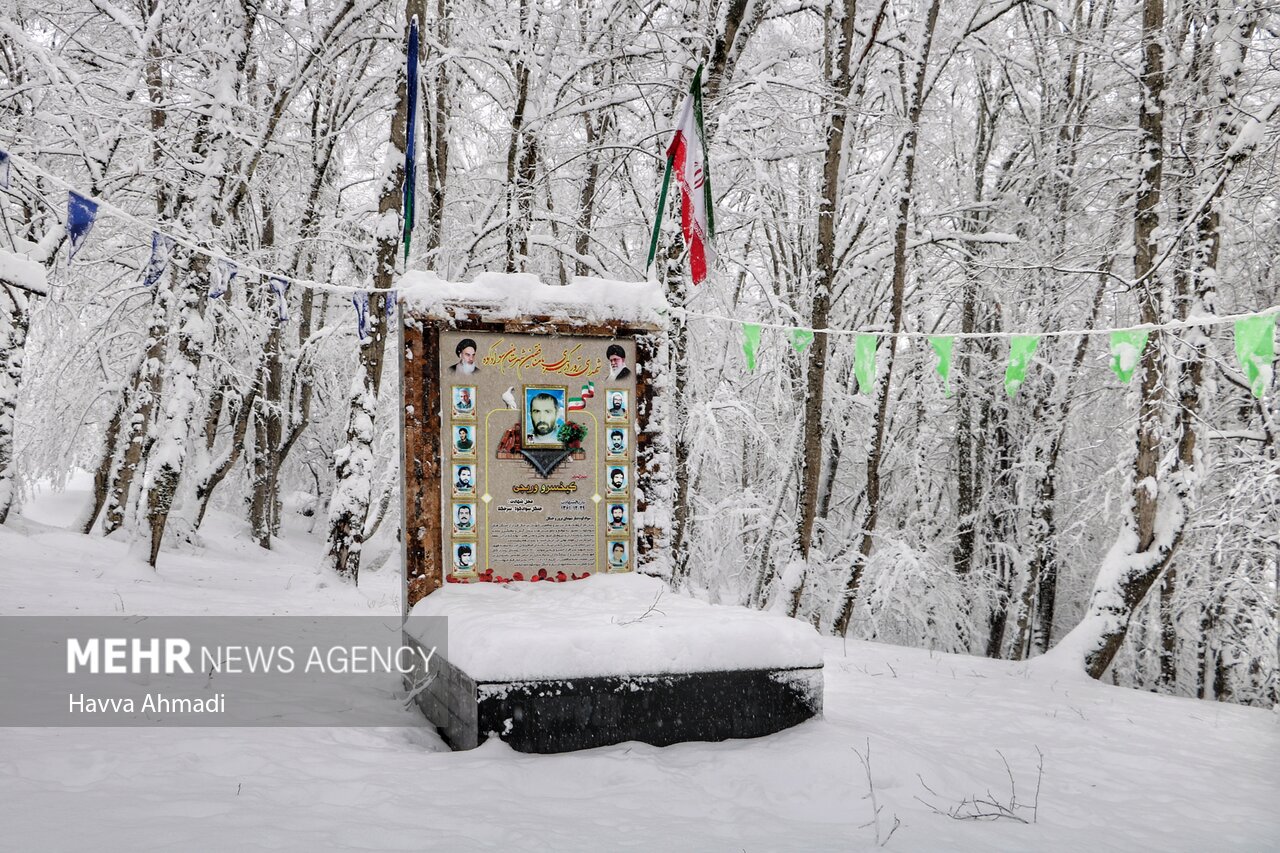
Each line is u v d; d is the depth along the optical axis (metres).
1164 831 4.77
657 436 7.82
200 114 14.98
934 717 7.32
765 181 15.11
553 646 5.39
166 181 15.88
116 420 18.09
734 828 4.24
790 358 16.12
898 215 13.65
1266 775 6.23
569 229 17.53
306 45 16.39
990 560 19.33
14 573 11.85
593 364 7.71
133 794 4.13
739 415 16.19
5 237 12.68
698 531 17.06
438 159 17.12
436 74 16.97
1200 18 12.42
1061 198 16.58
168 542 18.50
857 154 17.11
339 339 23.09
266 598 12.58
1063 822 4.77
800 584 12.75
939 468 19.84
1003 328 17.31
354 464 15.12
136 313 19.83
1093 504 17.28
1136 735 7.29
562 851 3.79
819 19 17.39
